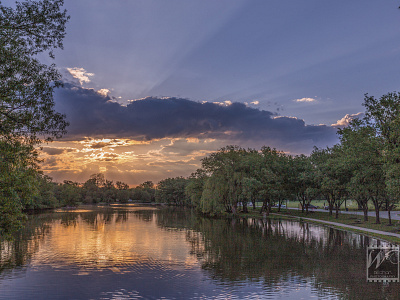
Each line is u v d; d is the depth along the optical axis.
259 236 47.03
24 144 20.33
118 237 47.72
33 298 20.78
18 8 18.45
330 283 22.98
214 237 46.88
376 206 52.69
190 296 20.91
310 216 76.00
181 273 26.53
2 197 20.25
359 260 29.88
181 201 180.50
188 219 81.31
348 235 44.97
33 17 18.50
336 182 60.09
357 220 57.97
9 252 35.97
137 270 27.69
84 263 30.42
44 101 19.44
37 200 120.56
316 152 76.38
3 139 19.52
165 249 37.34
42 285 23.47
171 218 85.31
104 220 79.62
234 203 88.25
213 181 86.38
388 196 47.47
